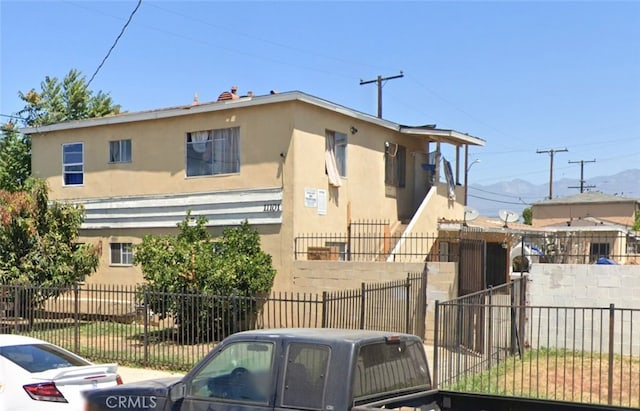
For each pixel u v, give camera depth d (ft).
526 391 34.19
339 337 17.61
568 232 87.92
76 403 24.62
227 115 59.26
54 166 70.54
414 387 19.20
